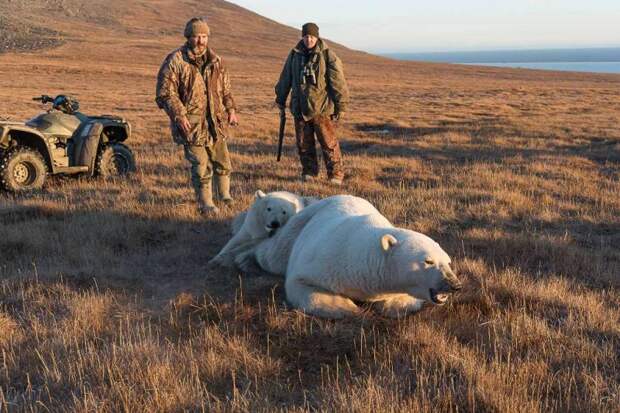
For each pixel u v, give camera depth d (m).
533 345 4.09
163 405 3.31
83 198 8.30
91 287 5.03
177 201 8.09
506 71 106.00
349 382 3.61
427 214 7.77
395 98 36.91
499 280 5.31
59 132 9.45
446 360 3.77
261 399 3.39
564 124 20.03
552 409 3.30
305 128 9.90
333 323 4.36
